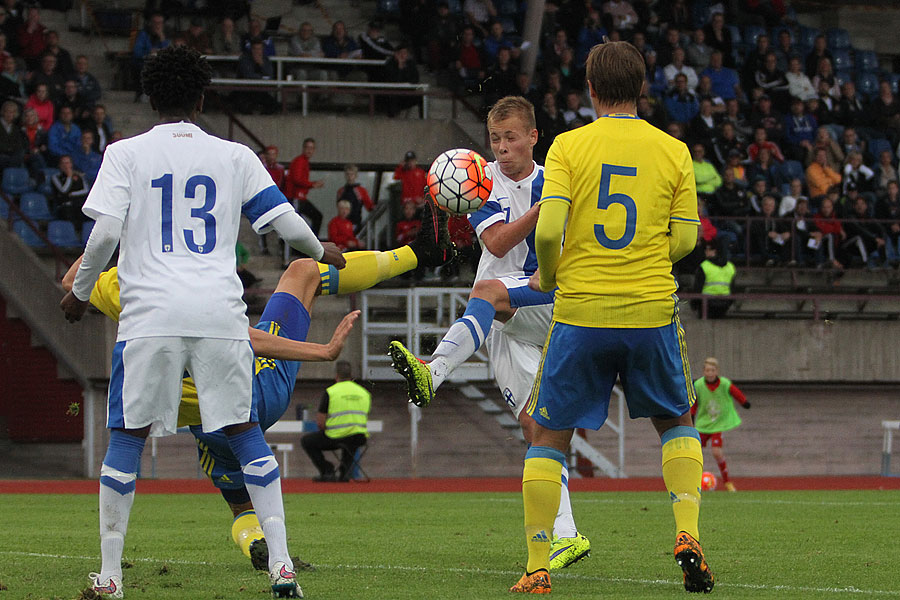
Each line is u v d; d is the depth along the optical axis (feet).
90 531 67.56
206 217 36.55
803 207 178.29
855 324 167.22
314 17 201.98
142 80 37.68
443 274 162.20
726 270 166.09
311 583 42.14
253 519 46.11
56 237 156.87
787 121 194.08
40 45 171.73
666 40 194.18
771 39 212.02
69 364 147.54
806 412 167.02
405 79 183.93
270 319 43.62
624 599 36.73
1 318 148.97
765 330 164.55
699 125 180.75
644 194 37.50
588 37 188.65
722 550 56.08
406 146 180.75
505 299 49.80
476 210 48.34
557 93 176.24
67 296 39.37
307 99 185.78
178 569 46.65
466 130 182.60
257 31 178.50
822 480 149.18
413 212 159.33
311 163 179.42
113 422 36.45
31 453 148.56
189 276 35.83
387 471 156.56
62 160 159.43
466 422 159.53
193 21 185.26
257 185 37.70
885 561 50.72
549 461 38.40
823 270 173.99
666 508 90.07
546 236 36.88
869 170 188.03
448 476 157.99
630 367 37.93
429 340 152.66
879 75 218.59
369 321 161.17
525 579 38.50
